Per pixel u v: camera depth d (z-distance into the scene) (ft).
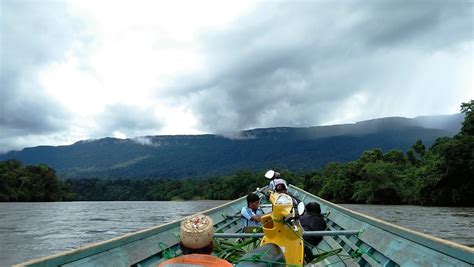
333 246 22.15
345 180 219.41
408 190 190.80
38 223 106.83
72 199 386.93
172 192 447.01
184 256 7.89
